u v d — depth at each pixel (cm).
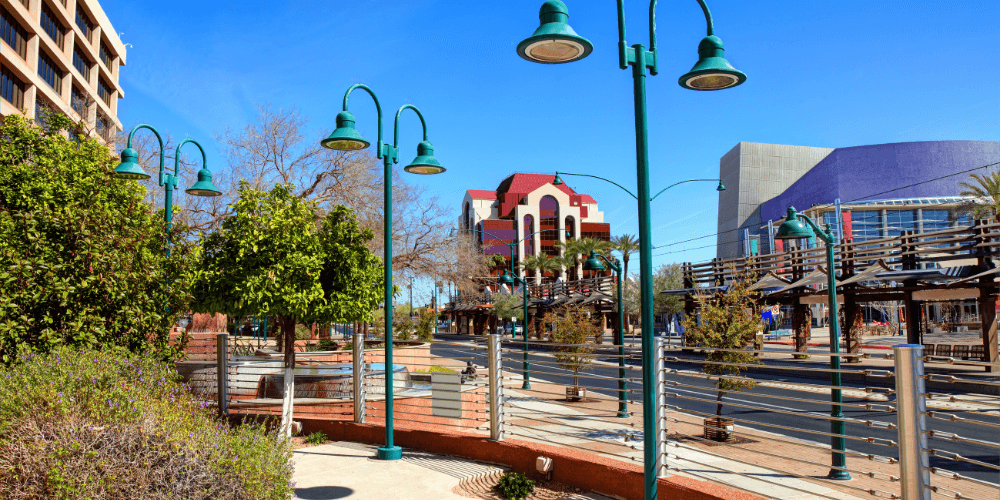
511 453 853
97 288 800
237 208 1193
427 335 4403
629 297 4806
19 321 729
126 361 670
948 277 2370
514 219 11044
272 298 1152
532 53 638
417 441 987
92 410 510
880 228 9625
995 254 2366
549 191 10956
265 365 1205
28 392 507
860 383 2123
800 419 1450
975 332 4878
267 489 527
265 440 599
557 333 1761
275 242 1157
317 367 1277
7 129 1152
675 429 1276
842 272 3020
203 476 481
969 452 1095
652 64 604
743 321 1184
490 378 900
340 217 1327
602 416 1398
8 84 3781
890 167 10025
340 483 781
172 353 891
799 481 830
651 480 605
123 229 871
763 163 11981
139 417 515
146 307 853
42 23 4256
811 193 10688
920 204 9450
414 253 3547
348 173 3209
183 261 943
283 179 3177
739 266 3734
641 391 762
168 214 1431
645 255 604
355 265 1281
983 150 9950
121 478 455
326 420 1097
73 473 442
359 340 1086
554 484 784
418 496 727
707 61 621
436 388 984
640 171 596
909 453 504
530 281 10100
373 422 1082
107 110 5366
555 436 1126
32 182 1015
